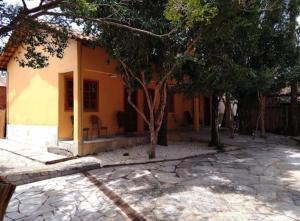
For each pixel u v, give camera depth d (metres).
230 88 9.95
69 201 5.63
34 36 7.17
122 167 8.18
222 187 6.28
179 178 7.00
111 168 8.09
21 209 5.27
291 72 12.45
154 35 6.37
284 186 6.30
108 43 7.89
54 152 9.84
